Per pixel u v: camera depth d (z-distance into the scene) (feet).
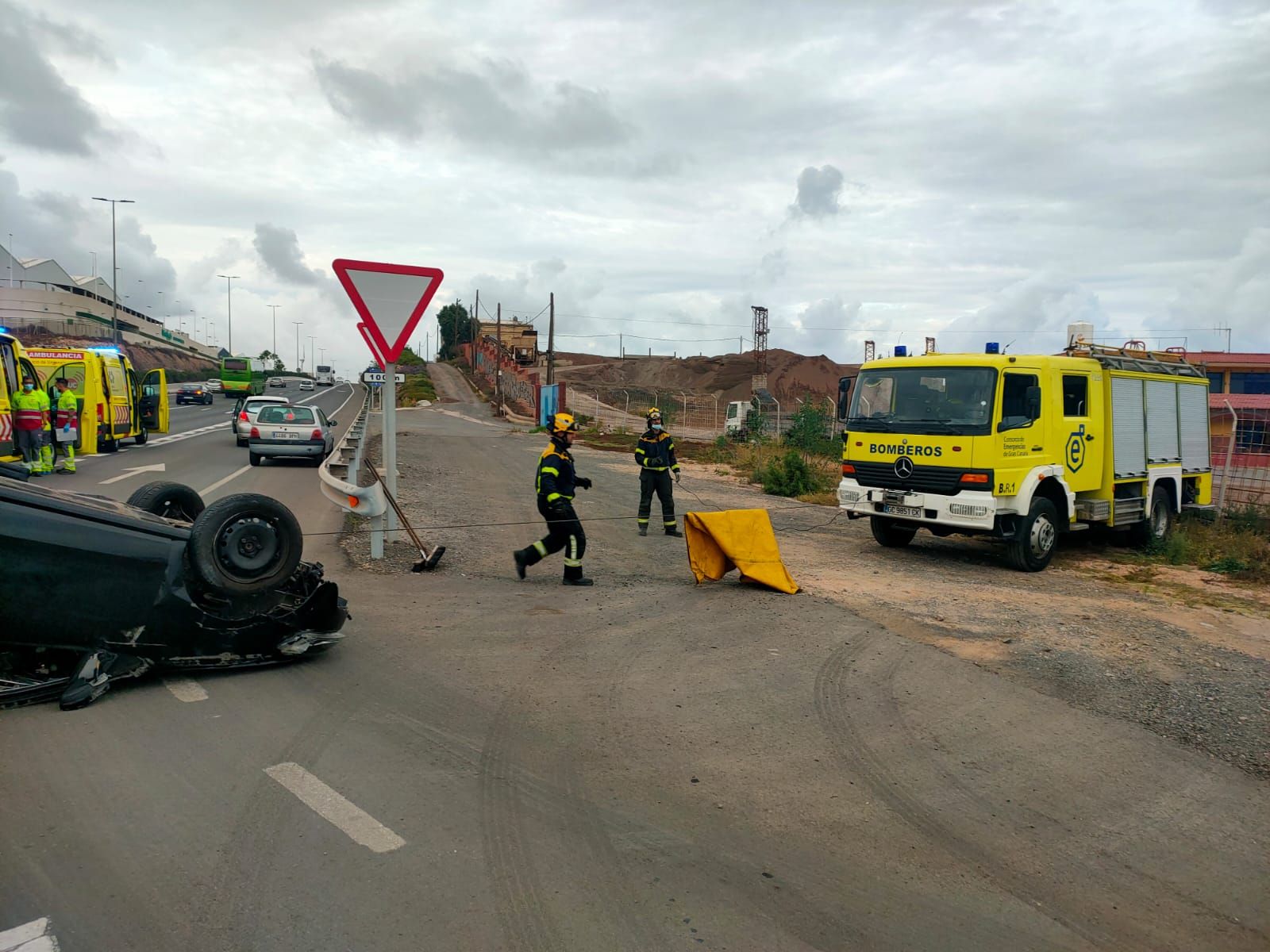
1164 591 32.86
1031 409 34.55
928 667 21.20
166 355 337.31
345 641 21.11
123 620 16.85
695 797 13.93
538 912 10.49
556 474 29.07
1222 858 13.02
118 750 14.35
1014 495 34.17
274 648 18.57
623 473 71.10
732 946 10.07
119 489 50.42
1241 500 54.13
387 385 33.30
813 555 37.35
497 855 11.76
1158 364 43.06
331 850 11.62
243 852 11.46
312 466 68.23
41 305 265.13
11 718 15.49
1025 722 18.04
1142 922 11.26
